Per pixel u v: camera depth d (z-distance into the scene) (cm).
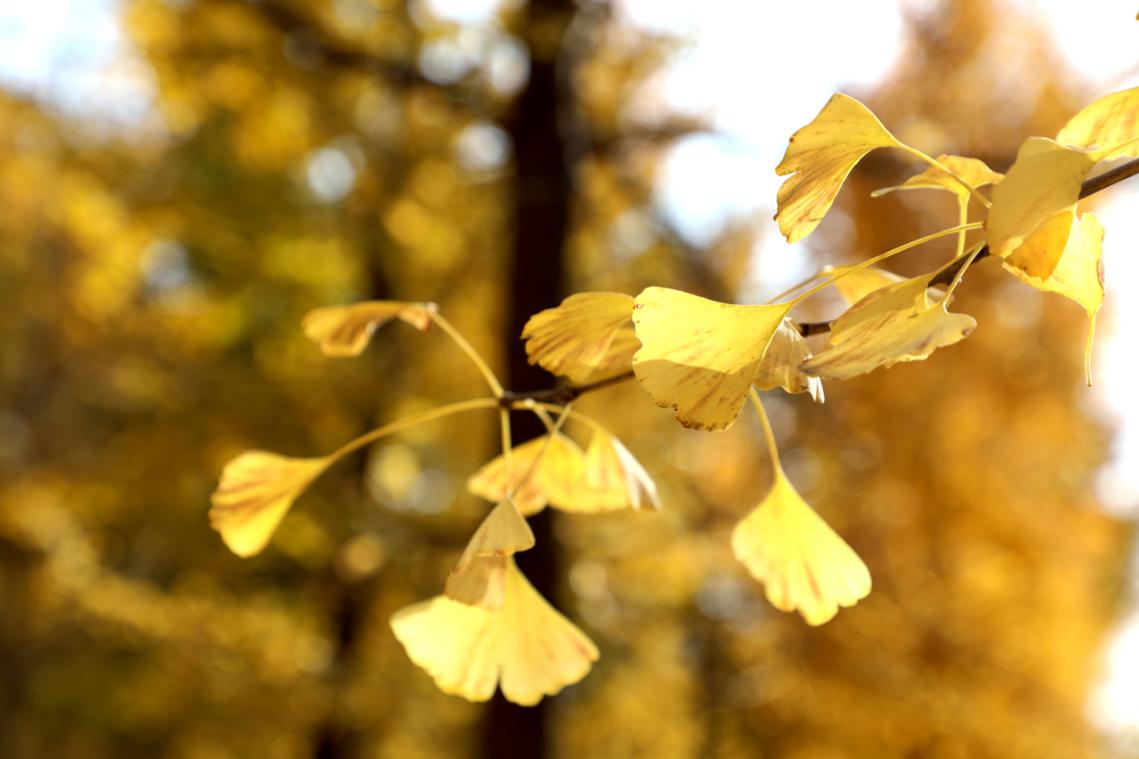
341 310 144
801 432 831
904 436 788
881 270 121
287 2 629
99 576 1013
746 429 861
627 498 138
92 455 1226
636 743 991
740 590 925
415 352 985
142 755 1155
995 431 790
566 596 780
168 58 648
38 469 1255
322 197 1025
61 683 1140
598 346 105
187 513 941
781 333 82
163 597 923
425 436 970
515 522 98
